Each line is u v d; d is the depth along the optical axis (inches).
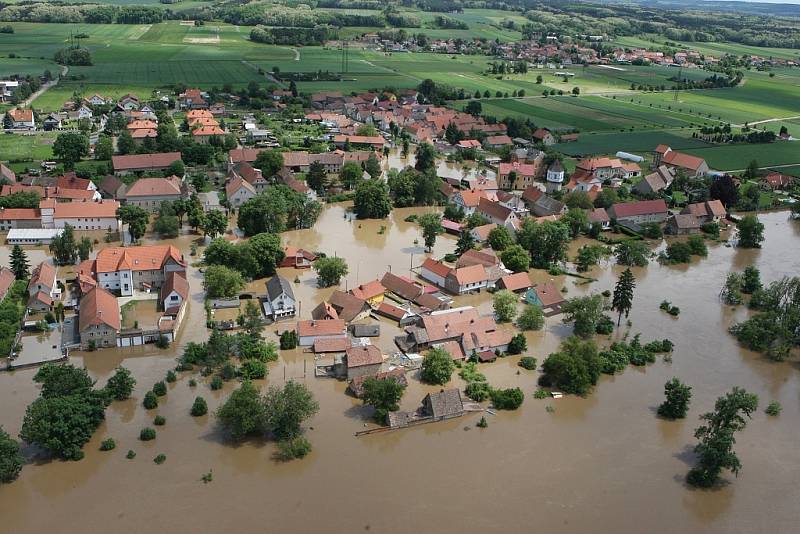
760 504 4379.9
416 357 5846.5
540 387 5561.0
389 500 4224.9
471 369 5713.6
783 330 6294.3
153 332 5880.9
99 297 6033.5
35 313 6264.8
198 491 4232.3
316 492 4266.7
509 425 5036.9
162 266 6914.4
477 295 7224.4
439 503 4222.4
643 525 4138.8
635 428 5083.7
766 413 5378.9
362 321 6501.0
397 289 7047.2
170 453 4554.6
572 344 5718.5
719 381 5797.2
